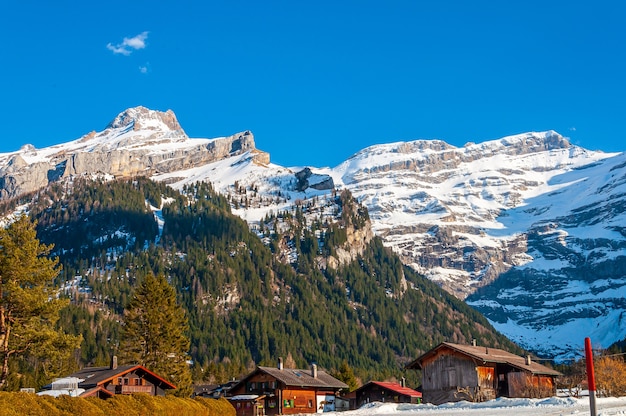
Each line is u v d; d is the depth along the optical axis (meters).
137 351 100.19
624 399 76.38
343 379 148.75
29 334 63.19
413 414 67.06
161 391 88.25
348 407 112.69
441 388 92.50
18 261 64.44
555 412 57.41
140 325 101.06
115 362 91.44
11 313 65.19
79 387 82.31
